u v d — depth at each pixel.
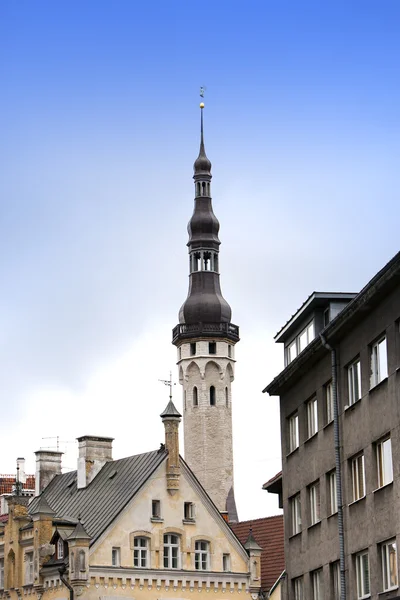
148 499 93.62
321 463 60.16
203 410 165.88
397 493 49.72
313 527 61.19
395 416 50.19
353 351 55.47
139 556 92.50
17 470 109.31
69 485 102.25
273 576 96.62
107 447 101.06
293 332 66.69
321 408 60.47
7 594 98.19
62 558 92.38
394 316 50.38
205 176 177.12
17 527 98.25
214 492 163.25
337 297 61.38
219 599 94.38
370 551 52.56
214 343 168.25
